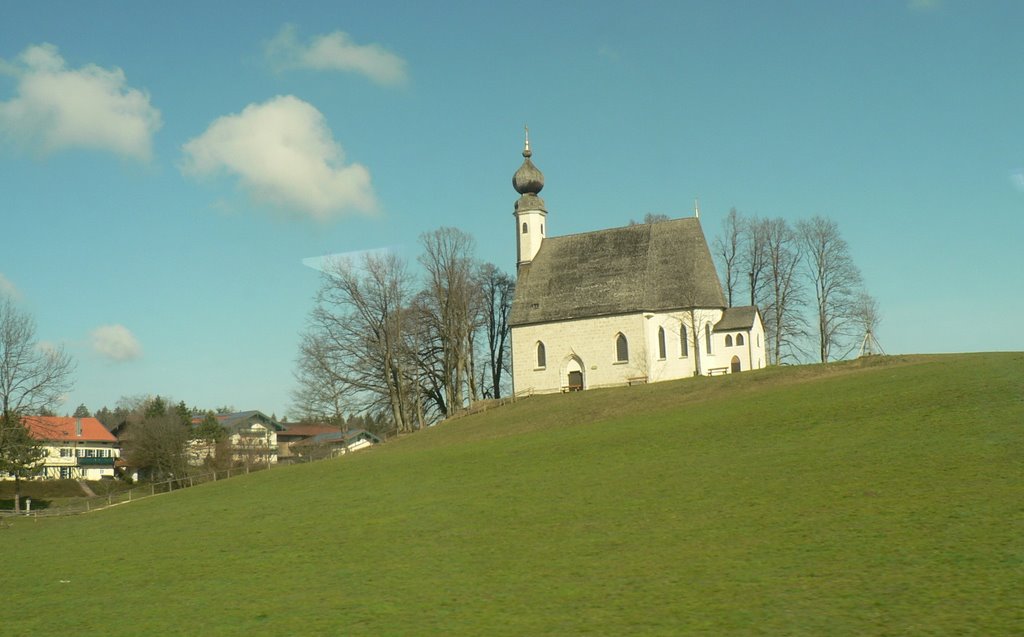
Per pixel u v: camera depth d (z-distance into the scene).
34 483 117.62
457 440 76.25
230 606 27.48
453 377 106.44
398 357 99.56
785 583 24.23
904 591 22.38
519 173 108.94
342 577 30.30
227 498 58.03
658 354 96.38
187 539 42.44
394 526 38.94
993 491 31.95
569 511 37.84
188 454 125.44
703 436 53.75
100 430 146.12
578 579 27.00
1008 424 43.66
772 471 40.81
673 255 99.19
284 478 64.69
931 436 43.56
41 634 26.00
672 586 25.12
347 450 89.06
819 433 49.06
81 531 52.09
